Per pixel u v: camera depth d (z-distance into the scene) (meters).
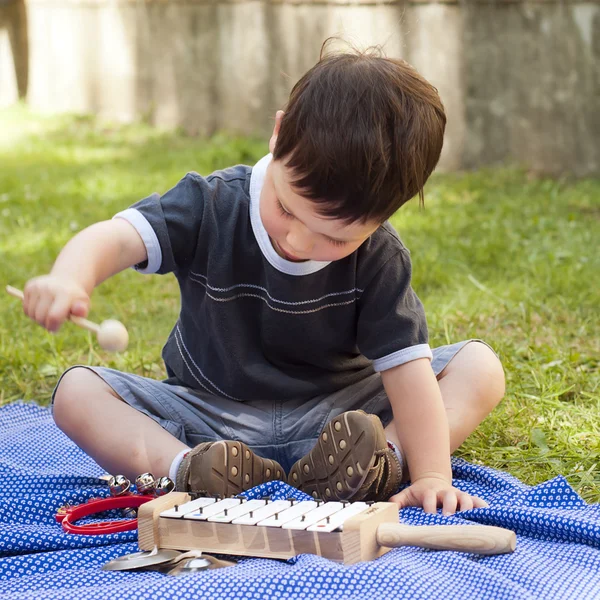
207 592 1.73
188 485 2.25
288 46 9.43
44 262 5.37
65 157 9.21
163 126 10.82
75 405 2.41
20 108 11.98
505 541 1.90
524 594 1.76
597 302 4.29
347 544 1.89
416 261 5.07
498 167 7.95
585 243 5.43
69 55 11.74
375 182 2.04
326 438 2.22
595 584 1.84
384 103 2.09
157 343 4.00
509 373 3.39
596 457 2.70
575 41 7.51
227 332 2.48
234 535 1.97
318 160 2.03
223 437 2.53
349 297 2.45
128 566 1.93
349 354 2.61
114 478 2.30
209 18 10.13
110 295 4.75
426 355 2.40
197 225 2.44
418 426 2.37
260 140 9.55
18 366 3.70
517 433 2.93
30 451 2.93
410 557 1.93
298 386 2.54
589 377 3.38
